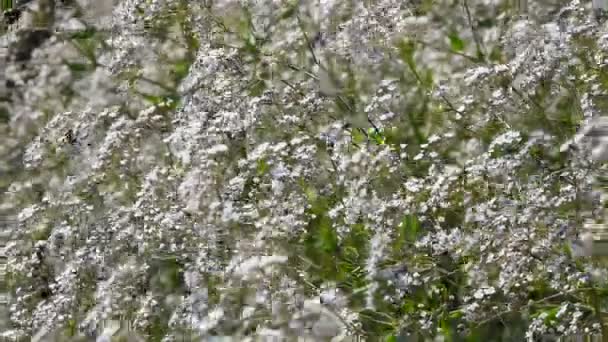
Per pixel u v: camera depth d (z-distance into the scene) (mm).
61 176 5441
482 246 3910
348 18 4641
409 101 4645
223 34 5016
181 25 5258
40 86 6270
